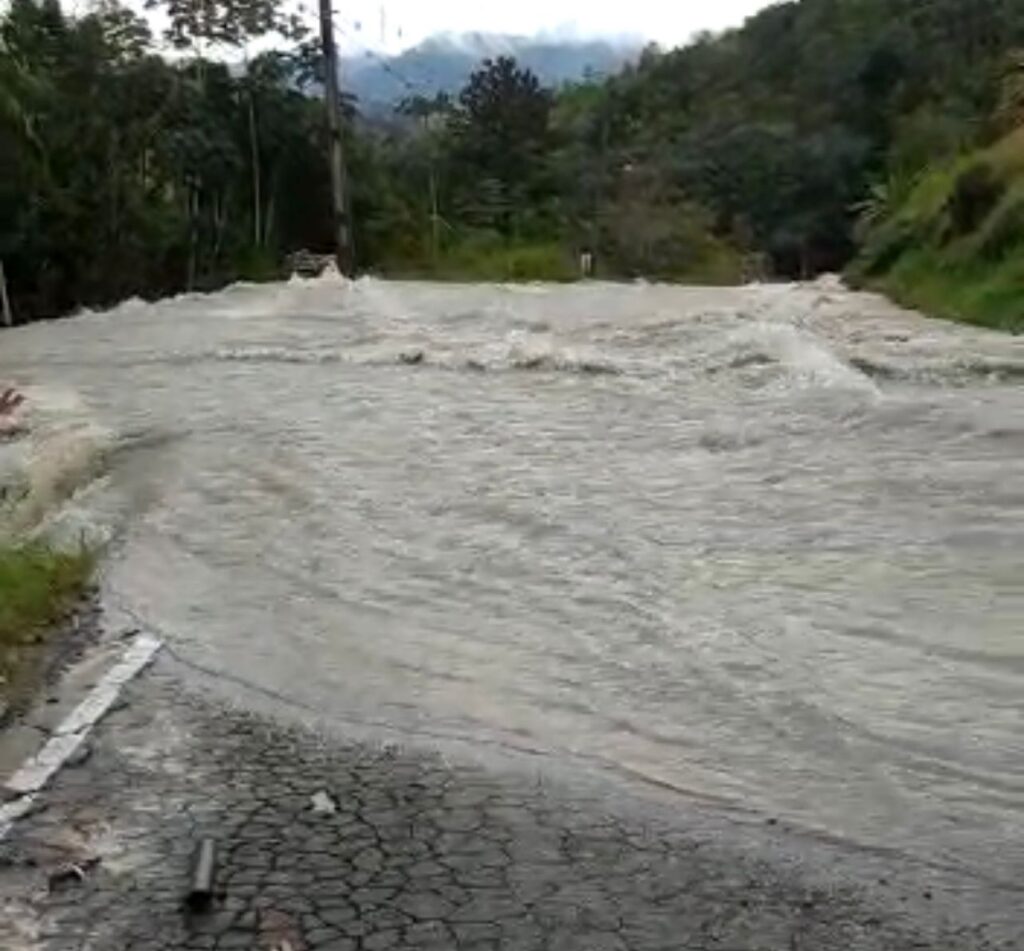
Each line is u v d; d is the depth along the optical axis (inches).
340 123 1502.2
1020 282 750.5
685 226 2269.9
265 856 181.3
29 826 191.3
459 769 211.0
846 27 2960.1
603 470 403.2
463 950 157.8
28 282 1183.6
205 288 1392.7
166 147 1423.5
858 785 204.8
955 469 380.8
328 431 478.3
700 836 188.2
